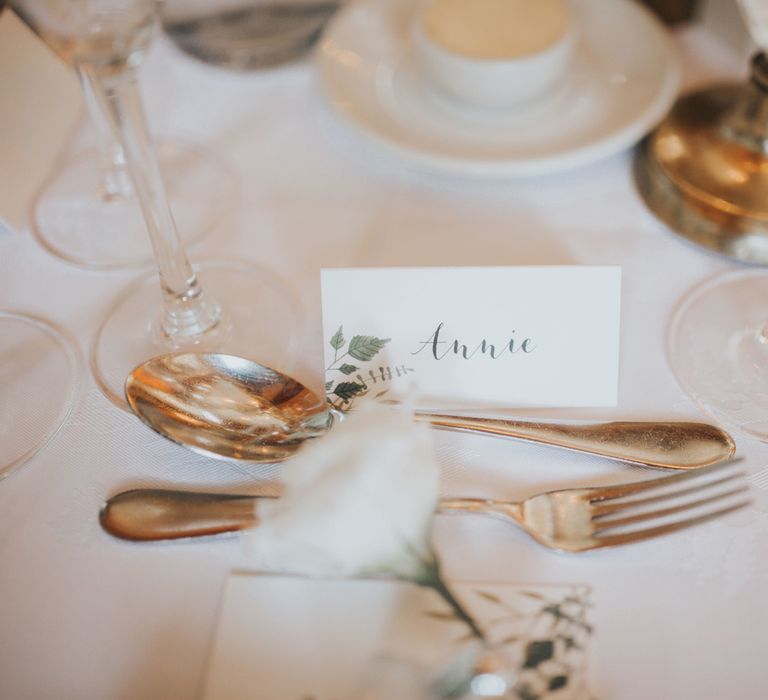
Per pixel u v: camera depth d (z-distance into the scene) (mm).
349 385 343
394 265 389
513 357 344
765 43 381
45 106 433
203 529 312
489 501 314
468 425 333
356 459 286
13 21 418
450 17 427
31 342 369
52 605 305
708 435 329
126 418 345
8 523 321
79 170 435
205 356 345
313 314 377
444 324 344
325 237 401
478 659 279
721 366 352
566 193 412
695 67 462
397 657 283
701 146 408
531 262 387
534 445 333
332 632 291
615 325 342
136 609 304
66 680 294
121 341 368
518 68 405
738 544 310
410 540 281
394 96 436
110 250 401
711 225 388
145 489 323
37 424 344
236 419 335
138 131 337
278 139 442
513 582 303
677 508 310
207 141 442
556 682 283
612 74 437
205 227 406
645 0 485
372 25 464
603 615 298
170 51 485
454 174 420
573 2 469
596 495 314
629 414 342
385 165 428
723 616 298
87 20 302
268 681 286
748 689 287
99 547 315
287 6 475
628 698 286
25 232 409
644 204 405
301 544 278
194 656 296
